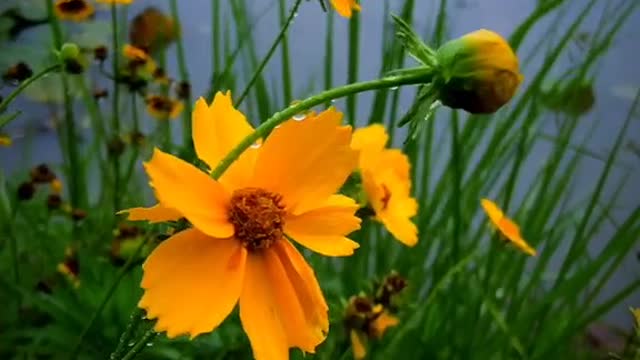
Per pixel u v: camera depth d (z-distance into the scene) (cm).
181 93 45
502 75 18
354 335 30
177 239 17
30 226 44
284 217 18
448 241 46
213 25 44
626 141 63
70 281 40
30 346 39
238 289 17
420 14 66
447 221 45
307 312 18
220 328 37
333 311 34
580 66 49
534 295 49
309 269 18
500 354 44
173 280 17
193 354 36
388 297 31
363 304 30
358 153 18
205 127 18
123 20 50
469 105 19
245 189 18
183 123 47
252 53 46
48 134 57
